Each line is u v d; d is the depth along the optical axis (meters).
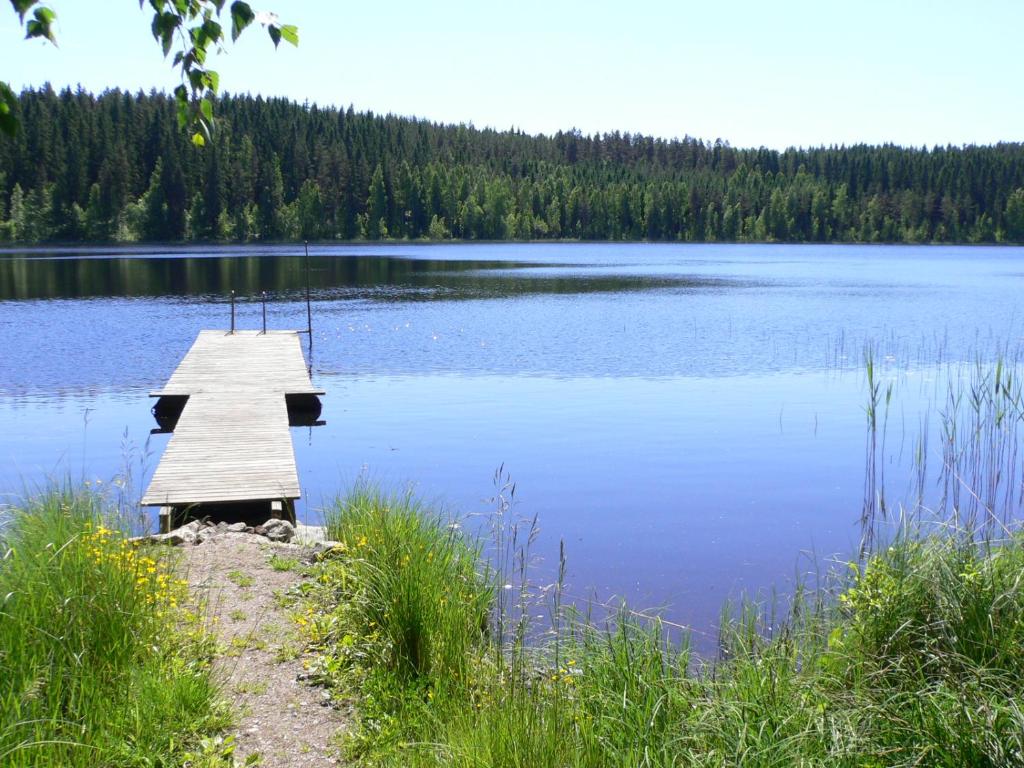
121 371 19.42
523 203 113.75
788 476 11.25
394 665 4.91
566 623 6.06
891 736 3.86
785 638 5.17
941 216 116.75
